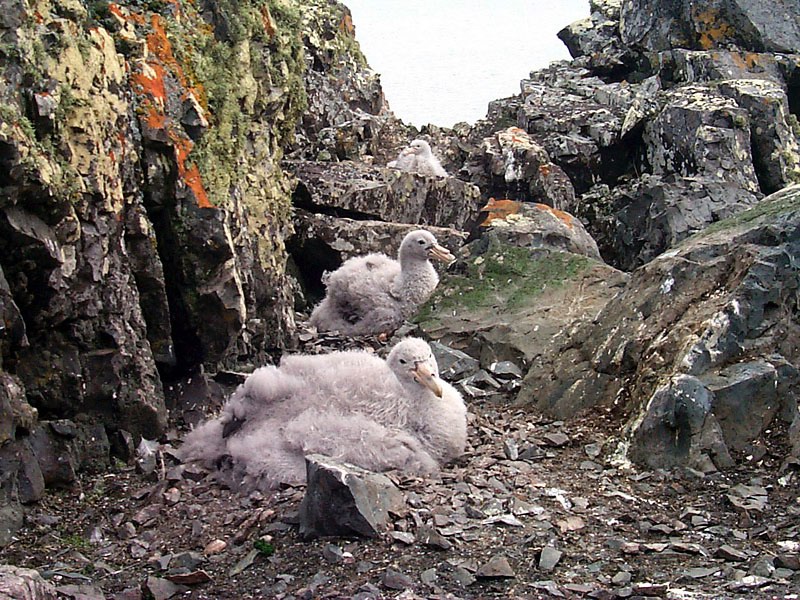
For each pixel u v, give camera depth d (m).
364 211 4.92
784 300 2.95
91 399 2.84
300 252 4.77
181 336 3.16
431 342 3.71
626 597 2.18
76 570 2.39
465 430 2.89
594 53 6.97
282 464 2.66
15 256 2.60
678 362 2.87
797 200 3.23
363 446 2.66
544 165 5.68
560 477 2.76
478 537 2.42
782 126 5.64
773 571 2.25
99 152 2.77
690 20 6.45
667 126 5.67
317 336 4.06
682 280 3.10
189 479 2.76
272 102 3.68
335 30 6.32
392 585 2.23
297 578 2.29
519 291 3.88
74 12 2.82
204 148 3.12
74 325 2.79
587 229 5.44
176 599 2.25
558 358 3.28
